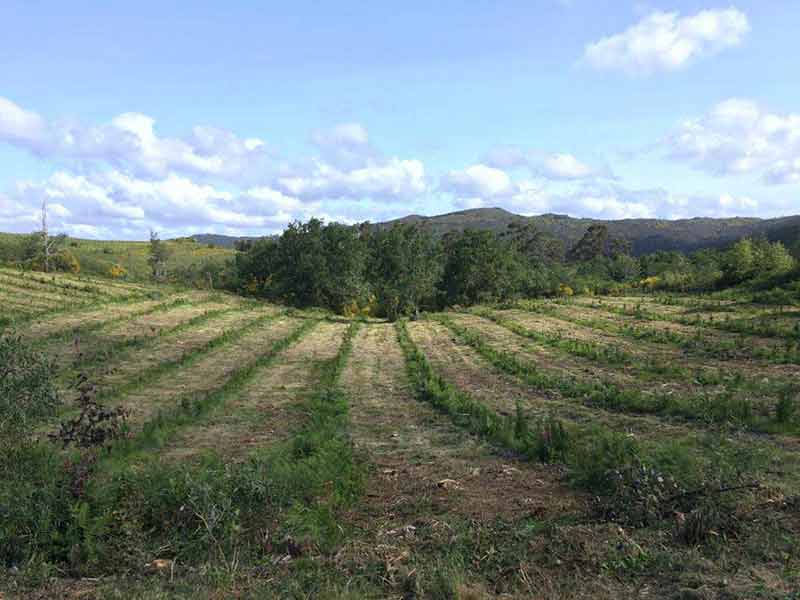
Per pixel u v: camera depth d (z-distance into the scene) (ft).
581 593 15.08
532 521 20.74
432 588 15.69
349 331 119.65
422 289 193.47
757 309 114.11
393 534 20.43
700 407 37.76
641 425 36.11
